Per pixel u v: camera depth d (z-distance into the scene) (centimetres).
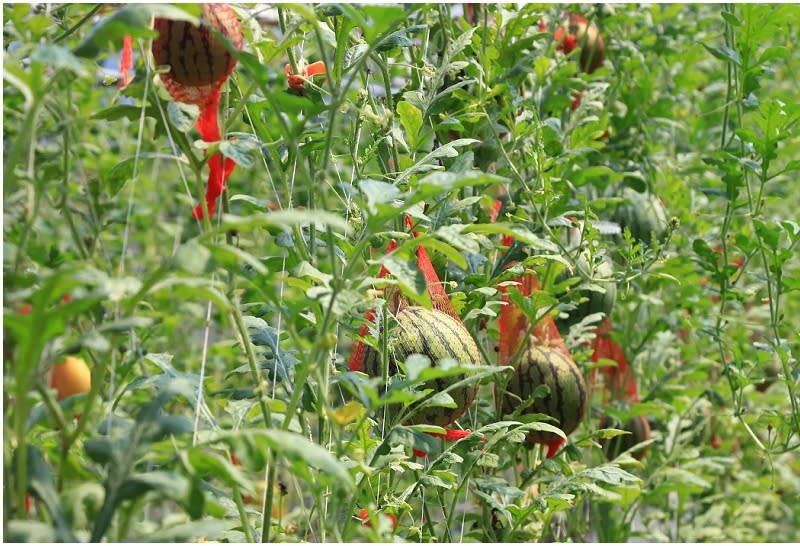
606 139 672
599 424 650
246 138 367
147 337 435
